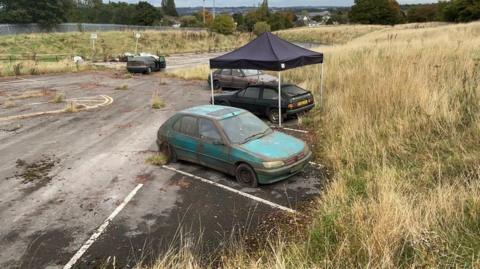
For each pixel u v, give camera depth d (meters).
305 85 17.84
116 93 22.48
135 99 20.25
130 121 15.23
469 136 8.77
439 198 6.11
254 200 7.79
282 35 90.38
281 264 5.01
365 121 10.73
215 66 14.16
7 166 10.43
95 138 12.93
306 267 5.11
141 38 63.94
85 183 9.05
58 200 8.20
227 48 69.81
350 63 20.19
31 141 12.80
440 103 10.50
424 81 12.00
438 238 5.32
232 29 82.88
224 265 5.60
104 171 9.79
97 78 29.80
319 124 12.61
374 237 5.37
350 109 11.86
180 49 64.56
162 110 17.12
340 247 5.33
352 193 7.24
